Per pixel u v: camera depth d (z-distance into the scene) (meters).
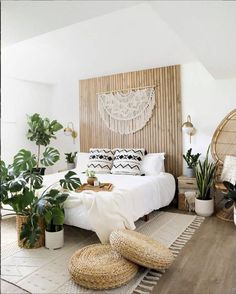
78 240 2.85
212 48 2.79
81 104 5.43
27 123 5.32
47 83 5.69
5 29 2.16
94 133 5.28
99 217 2.59
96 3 1.79
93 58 4.01
